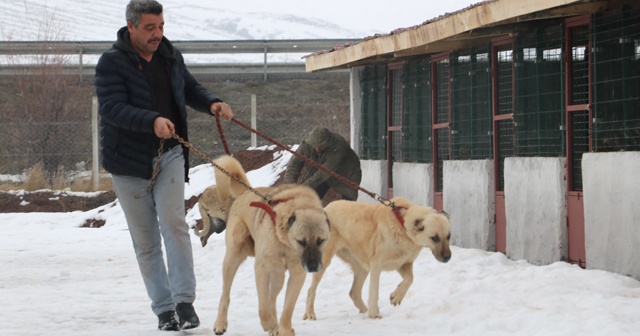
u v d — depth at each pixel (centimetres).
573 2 898
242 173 742
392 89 1551
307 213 654
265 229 676
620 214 938
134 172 711
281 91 3300
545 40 1094
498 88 1220
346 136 2892
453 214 1295
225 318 713
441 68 1386
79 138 2819
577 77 1048
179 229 718
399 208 815
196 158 2792
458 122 1317
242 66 3409
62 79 2942
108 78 700
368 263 829
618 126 965
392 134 1548
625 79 949
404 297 909
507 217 1155
